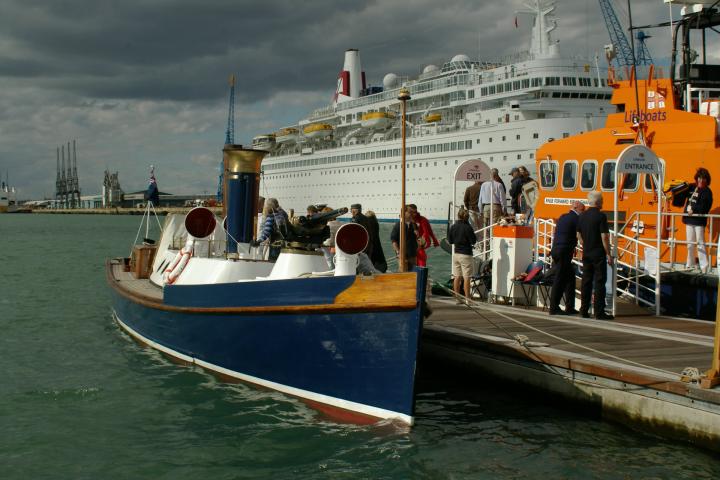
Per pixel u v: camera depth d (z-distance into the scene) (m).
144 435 8.20
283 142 89.75
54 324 15.44
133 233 75.44
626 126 15.30
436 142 64.06
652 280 13.18
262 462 7.40
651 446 7.73
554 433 8.18
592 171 15.45
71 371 11.02
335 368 8.58
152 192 15.59
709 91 15.16
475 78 63.34
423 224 14.98
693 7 15.09
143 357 11.82
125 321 13.98
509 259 13.72
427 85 67.88
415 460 7.43
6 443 7.97
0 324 15.44
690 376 7.66
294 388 9.13
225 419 8.63
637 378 8.01
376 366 8.23
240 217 12.08
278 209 11.67
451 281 15.77
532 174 56.03
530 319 11.86
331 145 82.62
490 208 16.17
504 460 7.44
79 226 101.62
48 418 8.80
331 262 10.90
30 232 78.69
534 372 9.30
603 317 11.85
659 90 14.88
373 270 9.30
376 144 72.12
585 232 11.82
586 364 8.57
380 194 71.94
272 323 9.06
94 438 8.12
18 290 22.06
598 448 7.71
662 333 10.62
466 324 11.45
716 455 7.36
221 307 9.77
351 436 8.08
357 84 86.50
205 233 11.62
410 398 8.03
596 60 58.22
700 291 12.27
